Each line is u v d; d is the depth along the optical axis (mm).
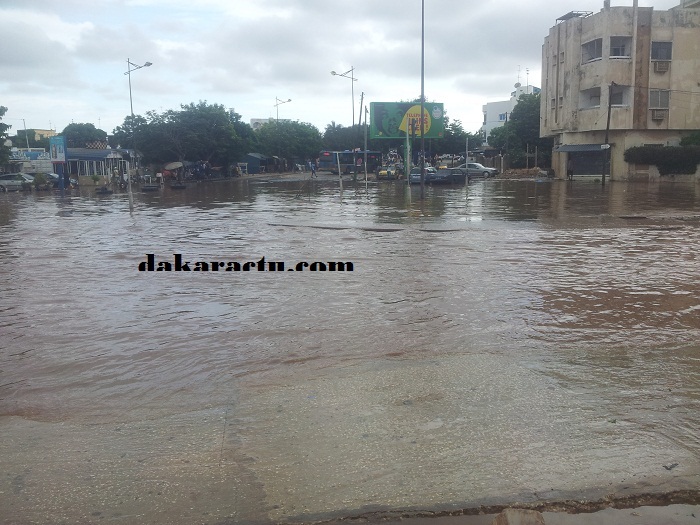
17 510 3479
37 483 3756
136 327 7277
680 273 10422
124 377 5633
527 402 4832
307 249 13461
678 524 3367
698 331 6926
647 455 4023
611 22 43188
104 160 57188
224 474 3838
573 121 47312
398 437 4273
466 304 8250
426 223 18484
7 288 9516
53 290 9359
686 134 45031
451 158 78812
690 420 4527
